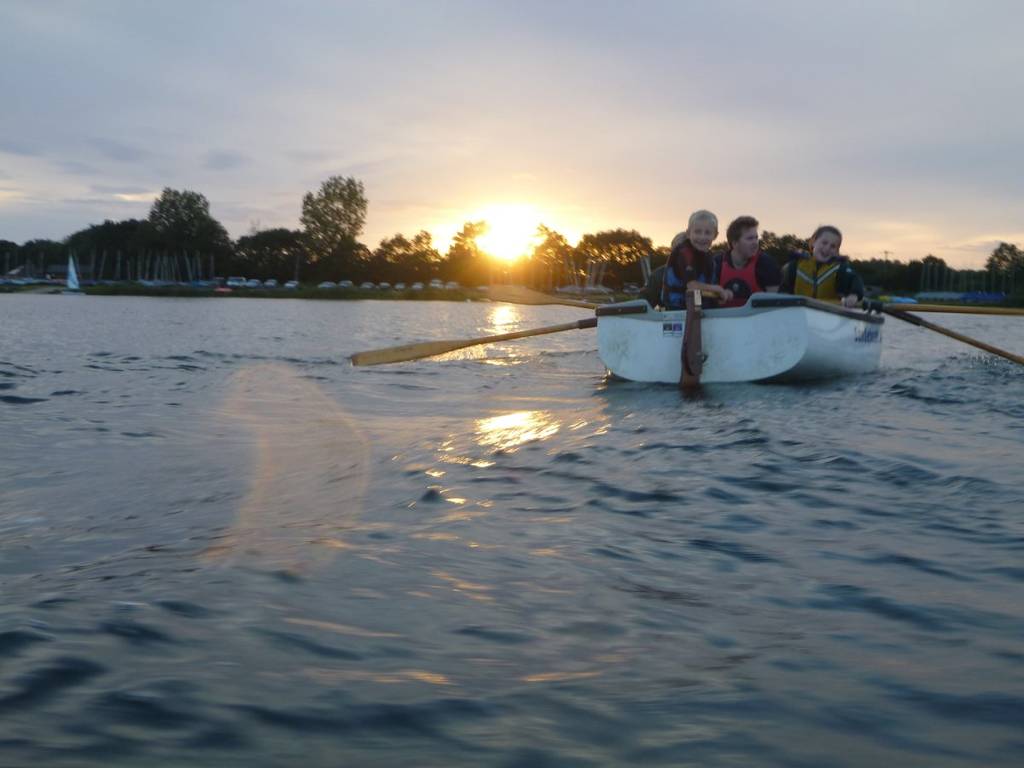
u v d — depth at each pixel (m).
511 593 2.21
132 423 5.51
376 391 7.44
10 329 18.95
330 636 1.90
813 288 8.63
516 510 3.11
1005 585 2.29
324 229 115.50
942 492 3.34
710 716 1.56
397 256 116.06
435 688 1.66
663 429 4.91
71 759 1.38
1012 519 2.94
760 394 6.75
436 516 3.02
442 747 1.44
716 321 7.55
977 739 1.47
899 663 1.79
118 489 3.63
